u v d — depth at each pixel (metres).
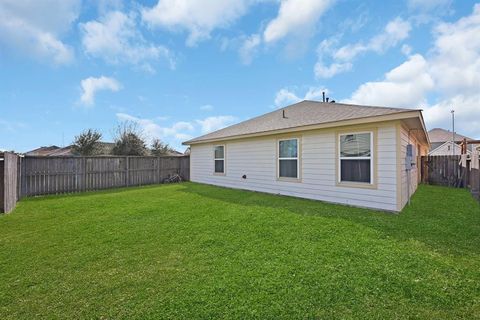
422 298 2.49
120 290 2.72
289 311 2.31
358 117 6.53
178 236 4.45
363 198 6.64
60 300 2.56
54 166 10.31
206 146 13.16
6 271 3.19
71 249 3.92
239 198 8.33
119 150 18.41
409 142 7.98
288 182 8.75
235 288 2.70
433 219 5.36
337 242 3.99
